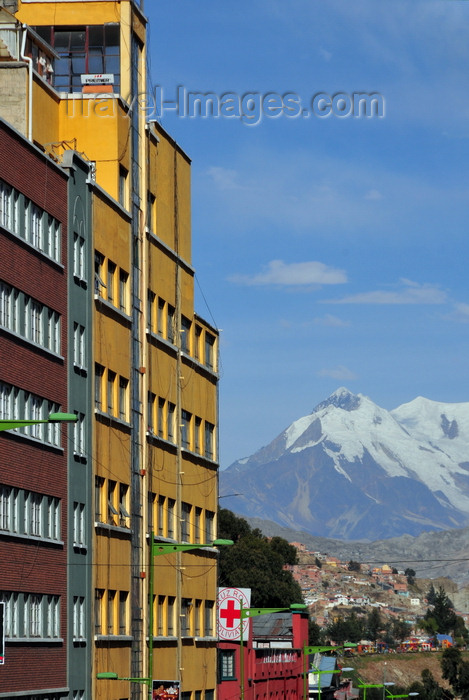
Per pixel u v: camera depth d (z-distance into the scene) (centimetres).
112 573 8325
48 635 7219
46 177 7444
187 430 10469
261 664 14388
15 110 7856
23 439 6938
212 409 11281
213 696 10906
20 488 6881
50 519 7325
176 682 9125
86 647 7788
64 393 7594
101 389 8331
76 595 7662
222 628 12325
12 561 6725
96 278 8262
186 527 10288
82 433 7900
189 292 10638
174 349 10031
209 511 11012
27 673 6856
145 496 9100
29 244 7112
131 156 9106
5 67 7869
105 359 8369
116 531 8425
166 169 10106
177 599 9844
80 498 7800
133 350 9025
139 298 9225
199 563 10588
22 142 7094
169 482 9775
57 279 7556
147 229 9444
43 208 7394
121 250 8812
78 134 8756
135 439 8988
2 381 6694
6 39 8138
